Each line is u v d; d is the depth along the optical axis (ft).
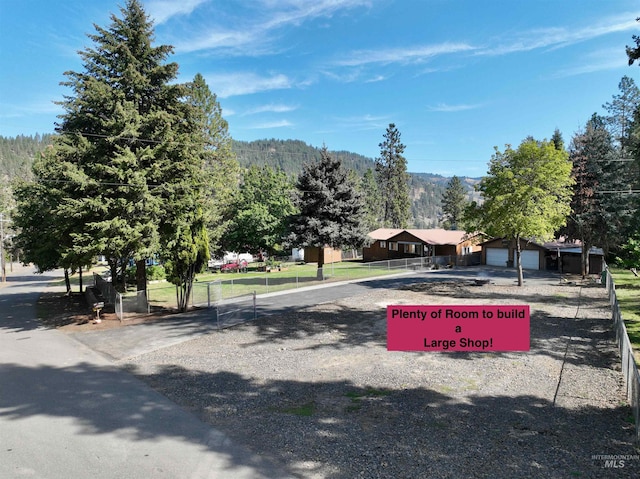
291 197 104.83
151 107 58.54
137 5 57.67
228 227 147.95
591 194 96.48
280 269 128.47
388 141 222.48
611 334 46.57
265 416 25.79
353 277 104.99
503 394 29.25
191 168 58.03
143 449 21.68
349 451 20.94
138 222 52.13
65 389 31.37
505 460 19.74
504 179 79.20
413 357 39.06
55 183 54.13
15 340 48.14
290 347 43.14
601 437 22.29
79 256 56.49
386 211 223.71
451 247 141.49
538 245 121.90
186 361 38.88
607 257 118.11
